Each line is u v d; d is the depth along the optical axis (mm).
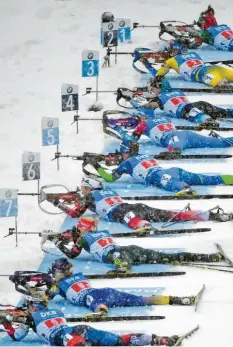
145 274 38562
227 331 35312
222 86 52469
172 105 49281
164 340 34531
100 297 36719
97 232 39812
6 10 63938
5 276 39062
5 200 40969
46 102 53750
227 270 38688
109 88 54219
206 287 37812
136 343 34562
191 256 39125
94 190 42531
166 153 46281
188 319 36031
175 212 41656
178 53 54125
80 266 39281
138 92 49719
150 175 44094
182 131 47188
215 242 40375
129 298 36812
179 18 62656
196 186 44250
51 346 35062
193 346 34531
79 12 63750
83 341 34625
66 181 46062
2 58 58469
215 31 56875
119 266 38656
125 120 47844
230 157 46500
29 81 55969
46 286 37812
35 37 60688
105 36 54625
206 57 56000
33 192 45406
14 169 47531
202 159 46375
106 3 65000
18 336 35469
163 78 50344
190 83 53156
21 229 42688
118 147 48531
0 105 53562
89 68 51500
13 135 50625
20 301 37625
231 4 64562
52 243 41406
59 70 56969
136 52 53969
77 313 36625
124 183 44562
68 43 60031
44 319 35469
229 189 43969
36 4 64688
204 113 49094
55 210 44062
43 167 47219
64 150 48656
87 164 45531
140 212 41656
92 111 52094
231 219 41656
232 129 48781
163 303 36844
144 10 63844
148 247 40156
